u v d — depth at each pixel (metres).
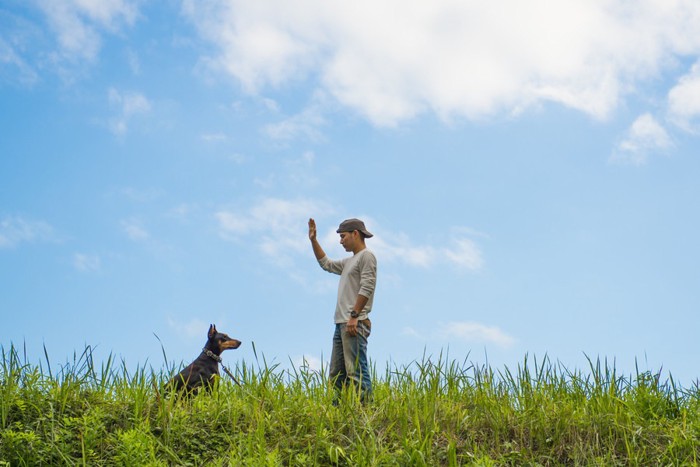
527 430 7.46
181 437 6.91
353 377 8.01
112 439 6.78
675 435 7.20
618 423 7.52
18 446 6.42
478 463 6.31
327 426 7.26
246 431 7.25
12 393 7.27
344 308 8.27
